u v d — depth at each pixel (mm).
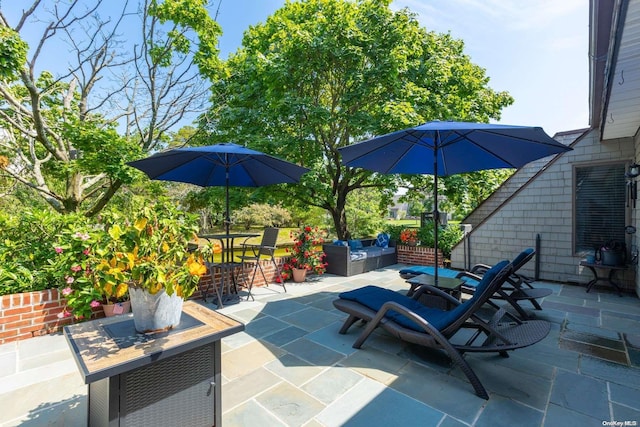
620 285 5980
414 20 7793
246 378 2713
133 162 4500
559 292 5785
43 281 3820
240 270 5758
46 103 10750
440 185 7984
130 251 1736
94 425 1786
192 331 1851
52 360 3016
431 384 2631
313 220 15922
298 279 6465
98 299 3854
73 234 3863
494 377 2752
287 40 7719
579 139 6434
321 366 2932
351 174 9398
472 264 7711
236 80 9938
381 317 3102
